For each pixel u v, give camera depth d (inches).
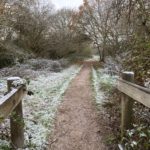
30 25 783.7
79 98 300.8
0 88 323.0
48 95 311.4
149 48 171.2
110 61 625.9
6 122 157.1
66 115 223.1
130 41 218.2
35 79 445.4
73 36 1144.8
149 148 119.2
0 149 120.2
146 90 94.2
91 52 1579.7
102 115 219.0
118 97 248.1
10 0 473.4
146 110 156.3
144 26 190.1
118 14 216.2
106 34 570.3
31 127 183.0
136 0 189.5
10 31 611.8
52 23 938.1
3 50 600.7
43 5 839.1
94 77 531.5
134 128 137.8
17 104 121.6
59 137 170.2
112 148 150.6
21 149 135.0
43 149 149.8
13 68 529.3
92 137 170.1
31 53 781.3
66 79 490.3
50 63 670.5
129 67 200.8
